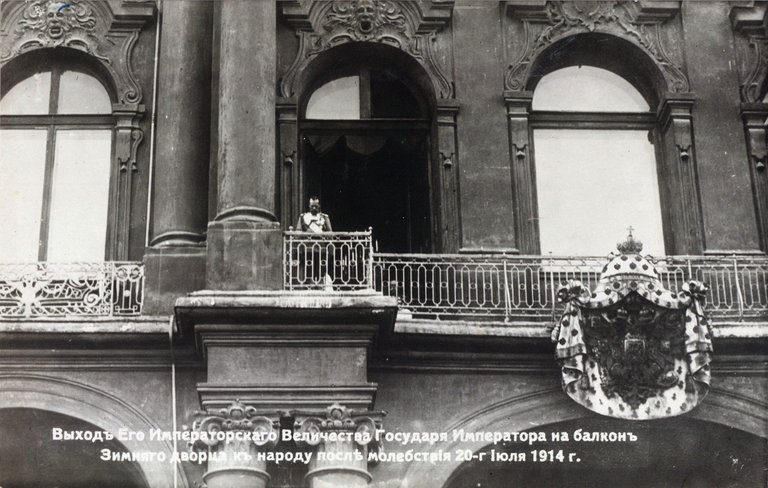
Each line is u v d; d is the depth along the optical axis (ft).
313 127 71.97
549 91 73.20
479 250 68.28
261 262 62.54
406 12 73.15
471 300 66.95
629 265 62.69
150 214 68.49
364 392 59.98
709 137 71.36
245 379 59.88
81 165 71.20
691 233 69.77
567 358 62.23
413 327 62.49
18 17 72.95
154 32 73.05
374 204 70.95
